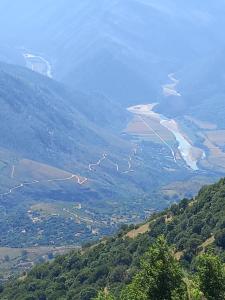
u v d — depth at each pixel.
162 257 79.50
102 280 162.75
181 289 77.81
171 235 169.12
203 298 79.31
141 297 78.25
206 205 174.88
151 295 78.12
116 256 172.50
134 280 80.50
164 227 180.50
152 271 78.62
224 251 136.12
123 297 83.25
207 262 80.06
